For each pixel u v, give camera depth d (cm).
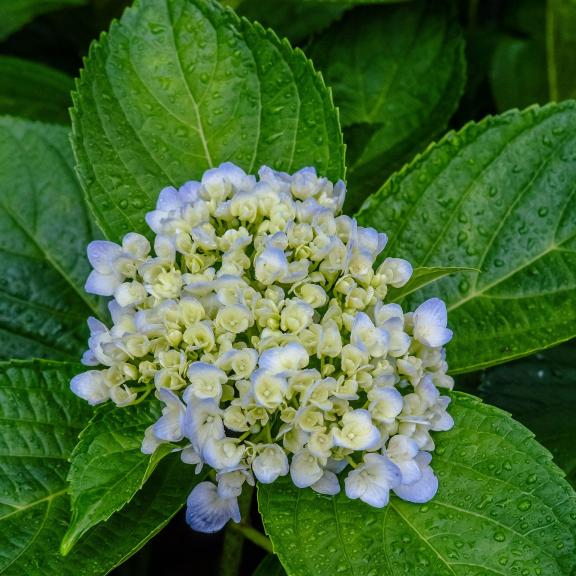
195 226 52
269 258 49
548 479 50
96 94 56
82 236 60
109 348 49
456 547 49
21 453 52
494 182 56
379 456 48
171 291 50
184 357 49
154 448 49
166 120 56
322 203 52
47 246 60
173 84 57
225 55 57
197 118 57
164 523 51
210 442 48
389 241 56
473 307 55
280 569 55
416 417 49
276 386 48
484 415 51
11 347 58
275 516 50
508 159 56
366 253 51
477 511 50
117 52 57
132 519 51
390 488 48
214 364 48
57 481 52
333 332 49
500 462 50
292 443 48
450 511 50
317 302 50
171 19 57
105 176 55
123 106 56
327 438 48
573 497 49
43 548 51
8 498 52
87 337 59
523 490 50
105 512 48
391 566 49
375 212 56
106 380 50
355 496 48
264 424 48
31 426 53
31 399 53
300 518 50
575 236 55
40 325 59
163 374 49
